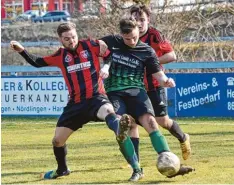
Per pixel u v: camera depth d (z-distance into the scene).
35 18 51.66
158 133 12.80
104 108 12.99
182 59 35.53
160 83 13.36
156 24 36.44
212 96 27.70
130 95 13.23
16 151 18.53
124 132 12.38
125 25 13.16
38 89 29.45
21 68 31.64
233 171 14.10
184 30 36.31
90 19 38.88
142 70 13.42
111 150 18.23
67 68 13.40
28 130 24.64
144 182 12.93
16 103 29.73
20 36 47.41
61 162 13.80
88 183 13.04
